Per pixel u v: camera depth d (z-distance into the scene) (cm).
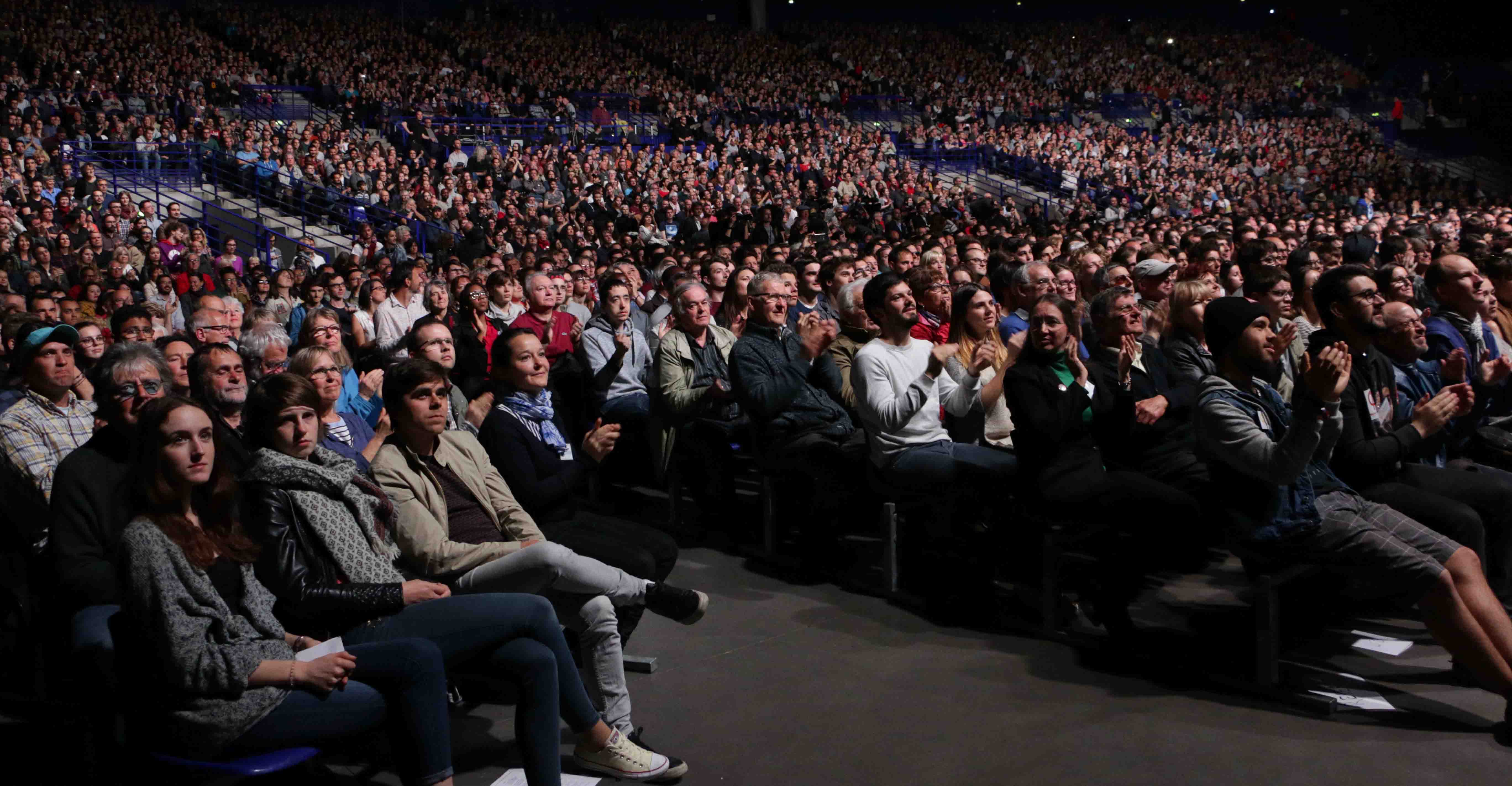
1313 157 2958
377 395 494
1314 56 3947
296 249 1603
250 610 271
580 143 2398
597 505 627
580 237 1580
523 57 2948
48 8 2314
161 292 1056
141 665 256
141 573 250
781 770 324
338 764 335
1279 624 439
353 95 2286
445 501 352
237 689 255
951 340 493
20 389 397
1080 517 411
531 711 294
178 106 2012
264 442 305
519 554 332
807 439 512
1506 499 423
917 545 487
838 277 679
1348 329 406
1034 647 417
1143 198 2591
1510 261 561
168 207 1466
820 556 509
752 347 509
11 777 310
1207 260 729
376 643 278
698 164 2289
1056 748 333
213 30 2606
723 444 561
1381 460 394
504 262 1094
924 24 4119
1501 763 319
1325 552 366
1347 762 321
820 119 2936
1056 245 900
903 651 414
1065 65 3747
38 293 838
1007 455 453
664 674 399
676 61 3231
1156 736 340
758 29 3772
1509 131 3206
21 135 1677
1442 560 348
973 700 369
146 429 256
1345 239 1012
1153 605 465
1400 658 401
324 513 296
